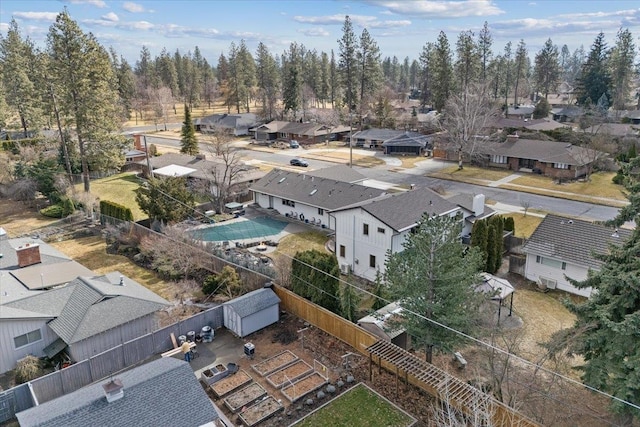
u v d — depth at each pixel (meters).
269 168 66.62
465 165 67.50
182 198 39.50
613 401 15.66
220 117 102.88
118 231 38.22
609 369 16.11
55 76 49.50
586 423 17.61
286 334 24.64
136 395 15.49
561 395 18.53
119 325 22.84
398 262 21.11
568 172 58.16
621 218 18.12
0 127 74.25
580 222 31.42
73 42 48.94
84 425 14.27
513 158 63.81
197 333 24.44
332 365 21.91
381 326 22.42
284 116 107.06
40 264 28.50
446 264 19.75
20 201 49.44
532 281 31.36
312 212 43.12
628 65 102.56
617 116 88.00
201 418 15.55
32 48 79.88
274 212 46.69
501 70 120.94
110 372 21.45
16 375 20.97
